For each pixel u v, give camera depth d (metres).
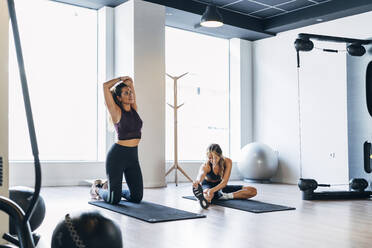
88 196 5.44
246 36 8.51
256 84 8.70
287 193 6.17
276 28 7.93
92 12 7.26
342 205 4.98
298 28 7.88
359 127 5.97
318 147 7.40
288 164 7.96
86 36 7.17
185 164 7.95
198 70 8.47
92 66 7.20
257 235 3.25
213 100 8.66
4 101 2.60
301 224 3.73
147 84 6.83
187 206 4.72
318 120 7.41
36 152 1.40
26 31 6.46
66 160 6.85
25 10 6.48
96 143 7.18
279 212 4.39
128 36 6.82
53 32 6.77
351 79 6.10
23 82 1.37
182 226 3.57
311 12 7.23
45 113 6.63
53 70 6.74
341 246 2.92
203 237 3.16
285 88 8.08
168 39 8.09
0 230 2.56
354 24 6.96
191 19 7.57
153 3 6.91
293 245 2.94
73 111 6.94
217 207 4.70
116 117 4.59
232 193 5.26
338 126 7.09
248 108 8.71
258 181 7.95
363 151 5.90
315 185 5.41
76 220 2.25
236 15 7.74
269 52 8.45
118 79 4.66
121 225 3.58
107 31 7.11
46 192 5.82
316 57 7.47
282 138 8.10
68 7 6.98
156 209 4.38
